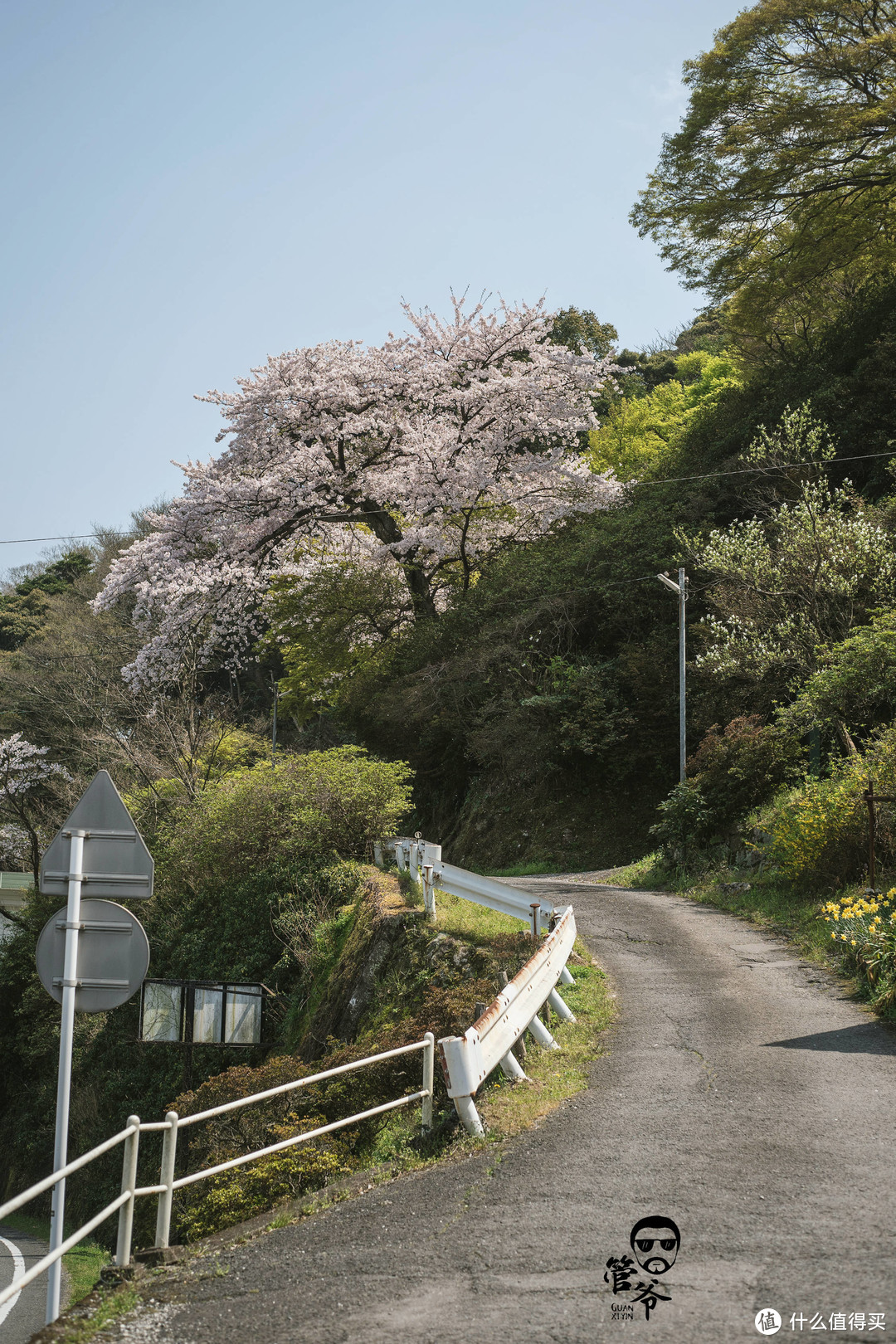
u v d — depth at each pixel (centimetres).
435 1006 1071
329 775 2244
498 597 3534
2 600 5944
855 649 1983
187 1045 1709
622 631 3338
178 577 3225
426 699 3522
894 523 2445
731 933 1484
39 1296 1479
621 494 3706
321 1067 1220
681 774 2553
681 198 3641
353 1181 684
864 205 3441
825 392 3234
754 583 2325
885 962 1061
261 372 3356
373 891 1750
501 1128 732
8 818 3588
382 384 3409
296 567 3778
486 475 3406
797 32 3297
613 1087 808
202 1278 538
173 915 2325
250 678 5712
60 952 578
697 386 5684
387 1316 459
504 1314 445
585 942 1434
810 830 1565
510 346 3522
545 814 3194
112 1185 1844
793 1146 641
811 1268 464
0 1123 2894
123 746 2961
